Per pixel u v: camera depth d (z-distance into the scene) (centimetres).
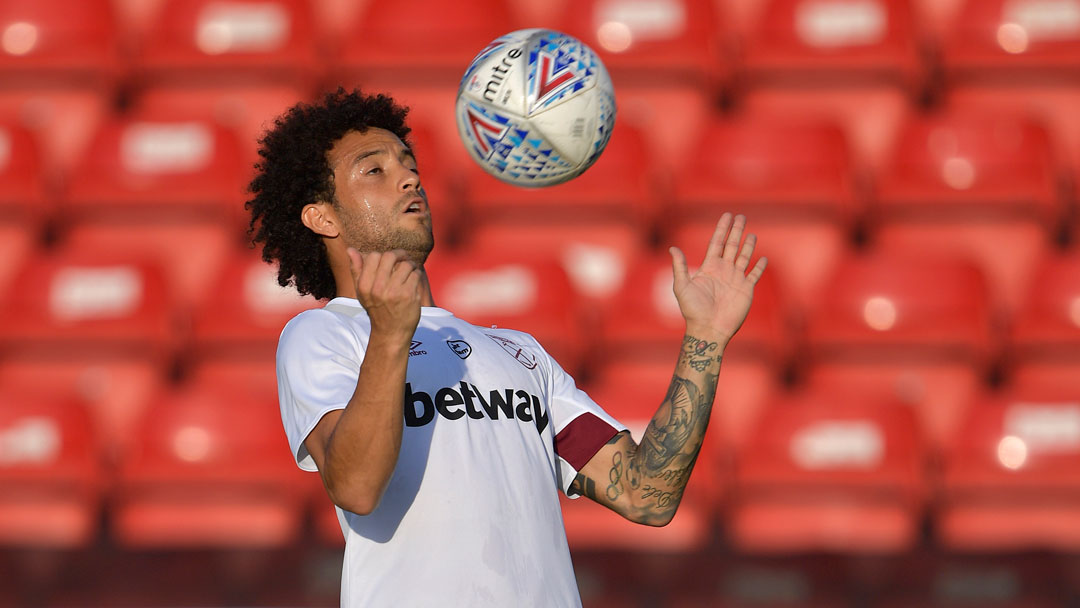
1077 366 2375
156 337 2448
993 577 2164
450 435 816
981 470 2222
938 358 2391
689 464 893
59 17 2753
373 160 903
